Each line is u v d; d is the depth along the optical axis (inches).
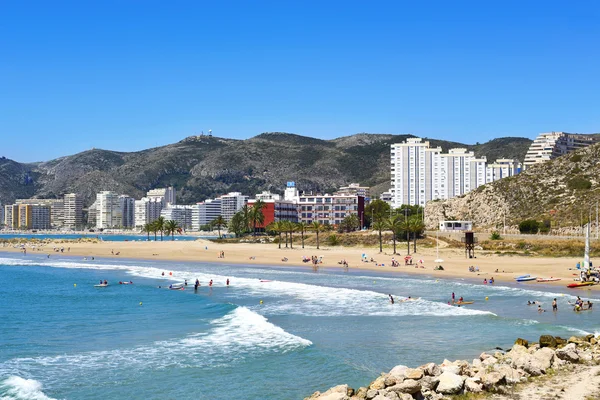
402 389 1338.6
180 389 1643.7
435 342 2122.3
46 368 1870.1
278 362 1889.8
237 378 1731.1
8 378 1749.5
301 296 3388.3
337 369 1793.8
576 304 2847.0
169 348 2108.8
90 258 7258.9
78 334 2385.6
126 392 1630.2
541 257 5487.2
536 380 1418.6
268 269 5295.3
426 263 5226.4
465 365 1529.3
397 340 2169.0
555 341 1824.6
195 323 2593.5
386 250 6806.1
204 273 5002.5
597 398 1268.5
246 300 3262.8
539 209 7795.3
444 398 1320.1
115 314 2874.0
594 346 1752.0
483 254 5915.4
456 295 3356.3
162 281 4436.5
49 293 3732.8
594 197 7352.4
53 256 7672.2
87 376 1779.0
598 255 5359.3
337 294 3449.8
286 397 1553.9
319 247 7785.4
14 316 2832.2
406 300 3147.1
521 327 2365.9
